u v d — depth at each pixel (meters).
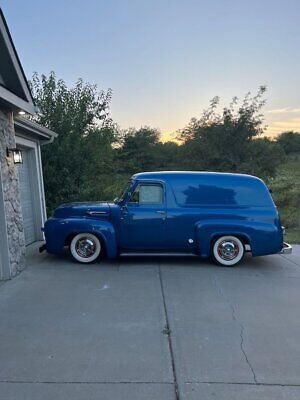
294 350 3.76
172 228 7.38
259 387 3.06
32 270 6.85
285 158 18.80
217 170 18.16
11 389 3.00
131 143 31.08
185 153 18.86
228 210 7.39
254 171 17.56
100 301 5.17
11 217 6.44
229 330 4.24
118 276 6.50
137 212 7.38
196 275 6.66
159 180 7.47
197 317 4.63
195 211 7.38
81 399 2.87
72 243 7.44
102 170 15.76
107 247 7.36
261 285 6.11
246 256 8.42
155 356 3.59
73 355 3.60
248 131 18.11
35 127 8.77
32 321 4.45
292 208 16.73
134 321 4.47
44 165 13.22
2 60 6.18
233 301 5.27
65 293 5.52
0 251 6.19
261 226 7.31
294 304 5.20
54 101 14.70
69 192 13.52
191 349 3.75
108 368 3.35
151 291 5.66
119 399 2.87
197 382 3.13
